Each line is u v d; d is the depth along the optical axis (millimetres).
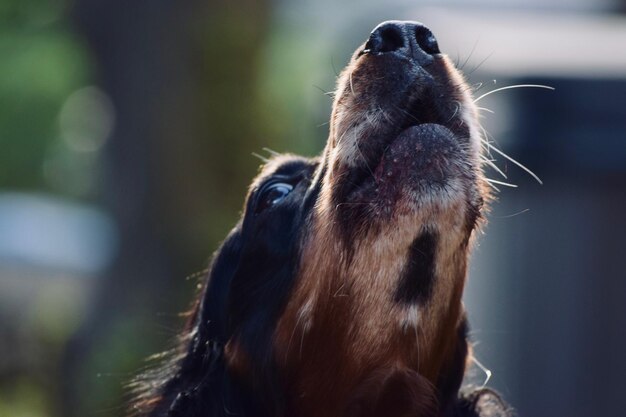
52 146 32938
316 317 5594
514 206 9773
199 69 15477
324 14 31578
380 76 5254
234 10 15531
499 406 6512
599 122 9508
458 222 5102
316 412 5797
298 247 5707
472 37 12320
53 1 21391
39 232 25672
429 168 5051
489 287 9945
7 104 31266
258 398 5938
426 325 5363
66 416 15250
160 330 14477
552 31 12469
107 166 15766
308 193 5805
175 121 15320
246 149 15742
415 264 5203
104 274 15609
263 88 16125
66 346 15555
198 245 15258
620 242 9648
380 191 5148
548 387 9844
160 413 6348
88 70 16891
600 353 9758
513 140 9625
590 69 9586
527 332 9836
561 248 9742
